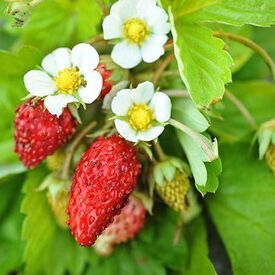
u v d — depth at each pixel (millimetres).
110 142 135
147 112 135
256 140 156
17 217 175
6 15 137
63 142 144
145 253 165
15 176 176
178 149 154
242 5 136
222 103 166
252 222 157
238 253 156
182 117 139
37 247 164
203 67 133
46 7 173
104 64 140
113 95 140
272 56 183
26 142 140
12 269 171
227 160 160
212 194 163
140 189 149
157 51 137
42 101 138
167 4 139
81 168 135
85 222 132
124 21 139
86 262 168
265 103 172
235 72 181
